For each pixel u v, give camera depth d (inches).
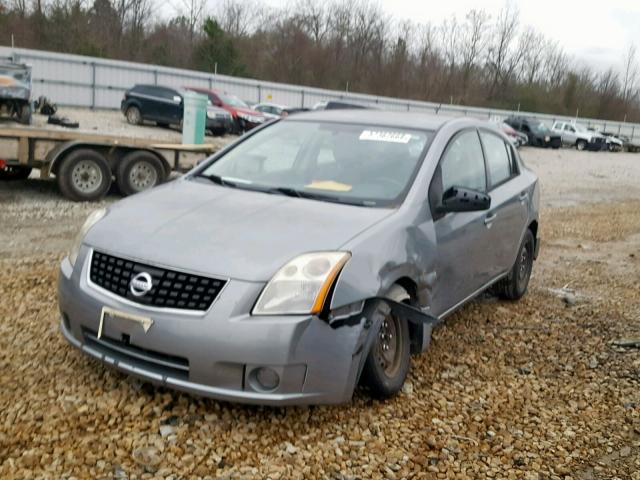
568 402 171.2
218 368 131.0
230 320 130.1
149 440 132.8
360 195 170.2
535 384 180.7
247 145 201.9
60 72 1344.7
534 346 210.7
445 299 183.3
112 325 138.7
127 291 139.2
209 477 122.8
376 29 2620.6
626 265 355.3
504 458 140.4
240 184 180.7
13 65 820.6
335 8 2593.5
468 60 2849.4
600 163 1302.9
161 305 135.3
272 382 132.5
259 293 132.1
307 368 133.4
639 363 201.3
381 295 144.7
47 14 2030.0
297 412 148.4
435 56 2770.7
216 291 132.7
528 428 154.9
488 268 213.9
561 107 2918.3
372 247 146.3
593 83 3144.7
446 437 146.5
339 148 188.4
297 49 2460.6
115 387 152.6
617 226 501.4
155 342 133.5
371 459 134.6
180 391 146.6
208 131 1067.3
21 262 262.8
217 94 1167.0
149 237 144.9
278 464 129.3
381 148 185.9
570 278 314.0
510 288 251.0
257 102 1626.5
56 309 205.0
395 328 159.6
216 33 2025.1
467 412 159.8
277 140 199.0
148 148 451.2
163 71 1465.3
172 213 155.9
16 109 836.6
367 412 152.9
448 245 177.8
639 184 918.4
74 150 419.5
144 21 2284.7
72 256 154.1
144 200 166.7
